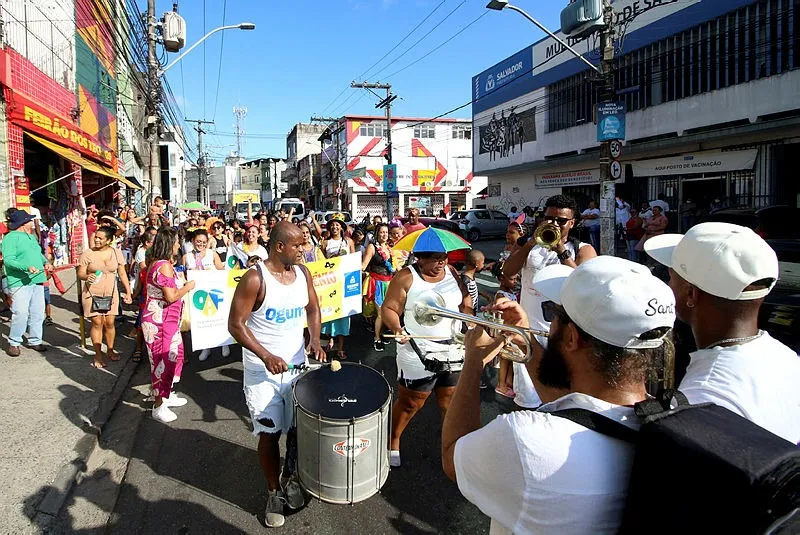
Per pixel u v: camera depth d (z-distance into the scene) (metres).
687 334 2.43
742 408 1.61
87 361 6.30
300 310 3.42
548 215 3.94
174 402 5.17
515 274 4.08
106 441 4.41
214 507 3.47
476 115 33.59
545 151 26.69
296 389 3.05
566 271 1.71
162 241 4.79
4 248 6.25
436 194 49.81
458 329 3.80
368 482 2.96
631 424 1.18
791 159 15.96
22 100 10.35
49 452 4.00
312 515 3.39
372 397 3.04
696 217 17.36
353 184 47.25
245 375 3.37
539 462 1.15
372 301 7.41
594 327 1.25
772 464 0.94
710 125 17.64
